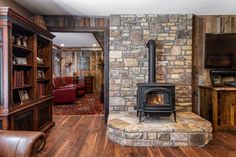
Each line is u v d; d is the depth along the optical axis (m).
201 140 3.62
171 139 3.64
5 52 2.88
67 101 7.73
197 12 4.82
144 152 3.34
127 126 3.75
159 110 3.96
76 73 11.43
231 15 5.07
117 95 5.01
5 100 2.89
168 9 4.59
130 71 4.99
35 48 3.88
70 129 4.54
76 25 5.09
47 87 4.78
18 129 3.18
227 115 4.54
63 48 11.34
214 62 5.08
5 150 1.89
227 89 4.43
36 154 1.98
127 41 4.97
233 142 3.80
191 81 5.04
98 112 6.37
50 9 4.55
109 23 5.04
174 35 4.98
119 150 3.41
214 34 5.08
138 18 4.97
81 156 3.16
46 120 4.52
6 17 2.85
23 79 3.67
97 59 11.48
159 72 5.02
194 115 4.60
